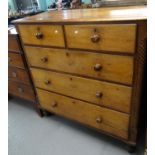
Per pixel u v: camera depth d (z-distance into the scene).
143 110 1.15
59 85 1.35
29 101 1.94
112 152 1.29
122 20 0.82
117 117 1.14
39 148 1.42
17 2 2.10
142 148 1.27
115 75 1.00
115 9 1.19
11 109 1.97
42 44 1.23
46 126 1.64
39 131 1.60
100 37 0.93
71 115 1.45
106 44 0.93
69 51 1.11
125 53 0.89
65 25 1.03
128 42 0.85
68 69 1.20
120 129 1.18
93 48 0.99
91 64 1.06
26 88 1.70
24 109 1.94
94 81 1.11
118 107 1.10
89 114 1.30
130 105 1.04
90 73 1.10
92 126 1.35
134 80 0.95
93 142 1.40
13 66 1.63
